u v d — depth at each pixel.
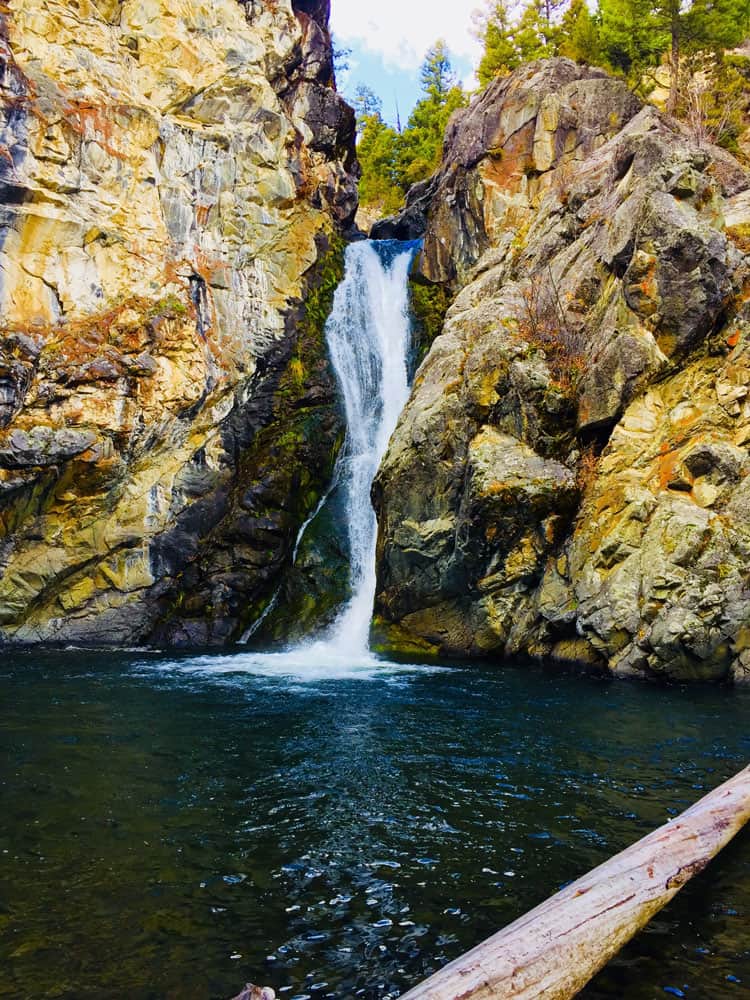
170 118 24.44
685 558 14.20
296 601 22.14
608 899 4.63
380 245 29.91
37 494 20.34
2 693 13.18
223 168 25.42
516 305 19.62
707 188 16.80
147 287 22.66
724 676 14.16
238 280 25.14
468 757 9.08
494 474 16.84
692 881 5.55
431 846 6.41
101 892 5.57
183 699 12.63
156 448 22.31
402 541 19.36
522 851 6.28
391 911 5.28
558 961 4.06
